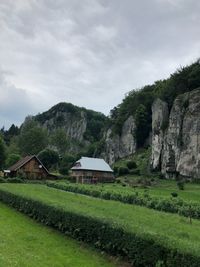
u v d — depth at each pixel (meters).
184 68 134.00
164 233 19.53
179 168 106.62
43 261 19.50
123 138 157.25
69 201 35.59
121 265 19.38
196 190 81.19
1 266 17.02
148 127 149.25
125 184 93.19
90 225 22.78
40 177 107.56
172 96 129.88
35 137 169.25
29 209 33.75
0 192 45.28
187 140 107.31
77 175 110.94
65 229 26.17
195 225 26.75
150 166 122.00
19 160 124.81
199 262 14.59
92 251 21.97
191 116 107.81
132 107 163.25
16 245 22.56
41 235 26.30
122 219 23.33
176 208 38.62
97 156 169.88
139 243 18.08
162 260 16.50
